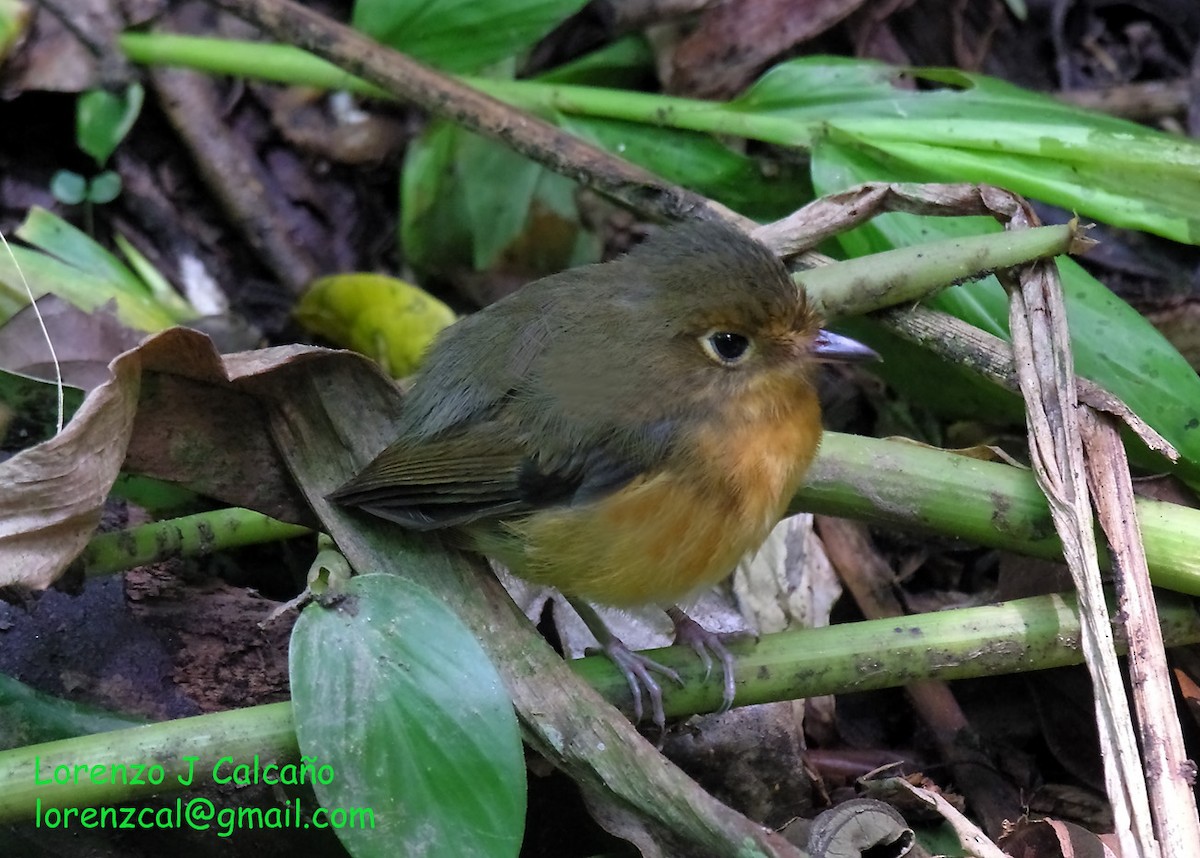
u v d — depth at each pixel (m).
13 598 5.51
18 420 6.50
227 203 8.71
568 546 5.48
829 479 5.79
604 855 5.42
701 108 7.86
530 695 5.04
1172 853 4.72
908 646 5.40
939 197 6.36
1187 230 6.76
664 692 5.50
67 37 8.34
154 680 5.97
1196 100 9.11
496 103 7.43
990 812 6.29
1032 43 9.41
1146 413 6.29
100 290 7.43
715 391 5.43
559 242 8.88
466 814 4.61
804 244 6.46
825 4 8.81
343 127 9.12
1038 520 5.60
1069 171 6.99
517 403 5.56
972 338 6.11
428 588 5.40
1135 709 5.43
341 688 4.71
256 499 5.74
